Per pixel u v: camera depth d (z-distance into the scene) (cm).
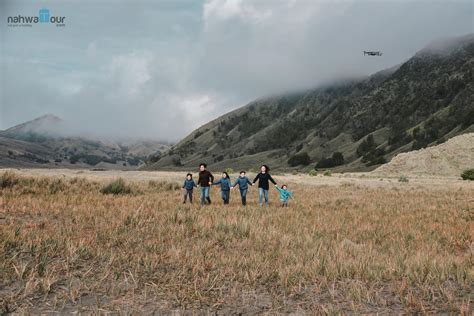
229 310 503
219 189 2469
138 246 752
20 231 777
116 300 512
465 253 833
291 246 807
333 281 607
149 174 4088
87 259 665
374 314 500
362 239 934
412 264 673
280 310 508
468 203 1789
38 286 527
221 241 841
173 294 540
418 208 1580
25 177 1862
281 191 1603
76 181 2066
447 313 507
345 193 2409
